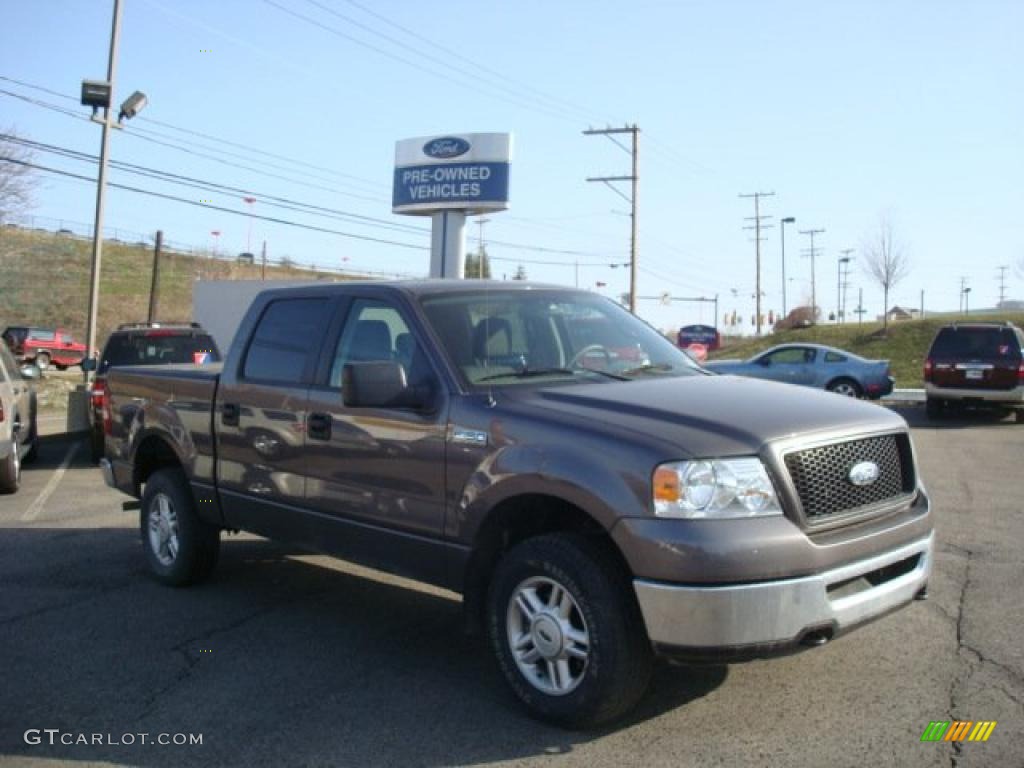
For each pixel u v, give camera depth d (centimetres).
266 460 564
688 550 368
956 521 847
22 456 1234
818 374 2267
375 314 521
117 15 2027
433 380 472
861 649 503
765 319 8594
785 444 392
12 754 398
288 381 555
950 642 512
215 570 699
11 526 866
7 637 548
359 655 516
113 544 791
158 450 687
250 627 566
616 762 380
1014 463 1254
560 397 444
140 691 466
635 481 383
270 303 595
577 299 561
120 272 7600
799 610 375
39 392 2411
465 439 447
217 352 1348
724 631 366
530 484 414
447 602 621
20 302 6444
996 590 613
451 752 394
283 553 755
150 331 1316
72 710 443
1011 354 1831
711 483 376
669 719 420
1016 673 466
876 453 430
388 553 490
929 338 4462
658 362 527
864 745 390
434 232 2639
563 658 409
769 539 372
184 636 549
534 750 394
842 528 404
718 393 450
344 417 509
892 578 422
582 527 422
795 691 448
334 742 405
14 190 2920
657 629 375
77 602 621
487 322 504
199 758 392
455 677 482
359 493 500
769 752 386
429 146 2588
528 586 424
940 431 1705
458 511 449
